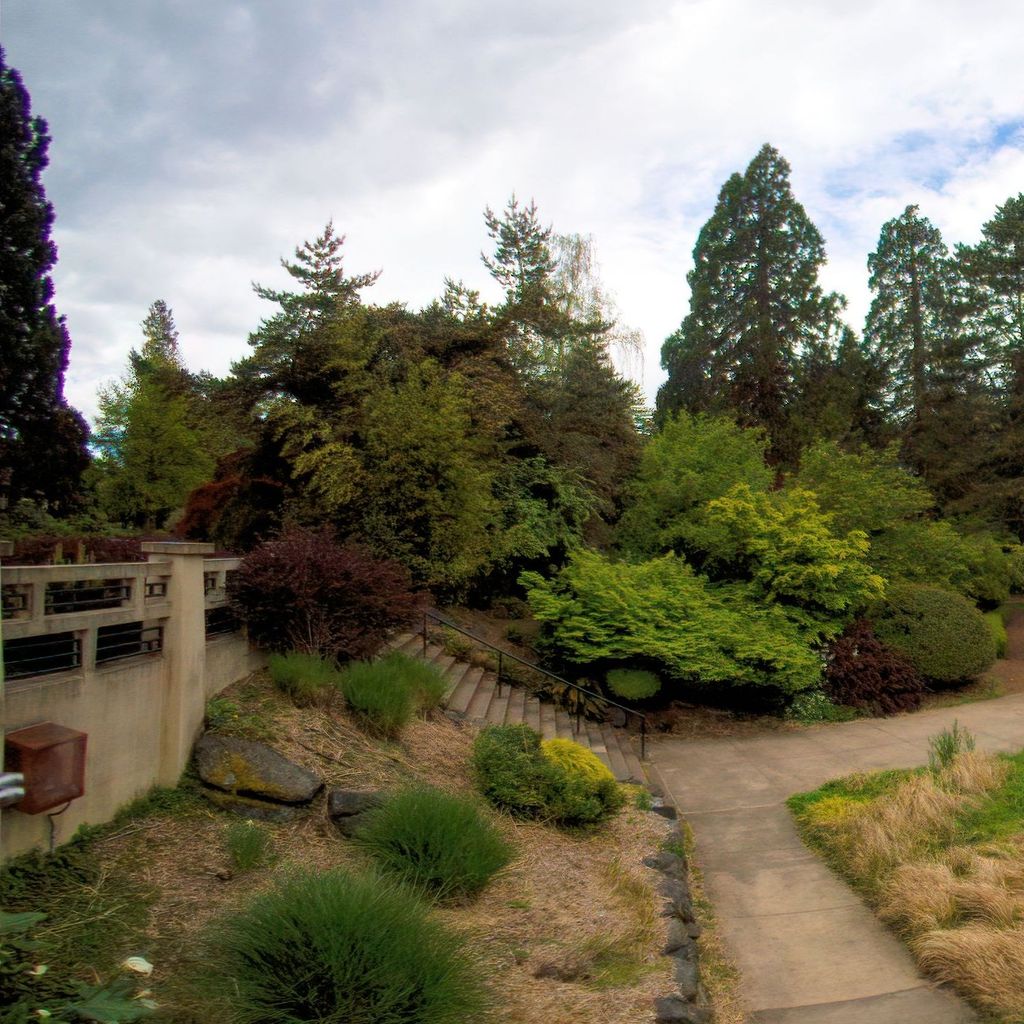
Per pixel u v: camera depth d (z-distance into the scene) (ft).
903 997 15.88
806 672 42.19
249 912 12.99
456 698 34.09
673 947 16.88
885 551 53.31
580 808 23.12
